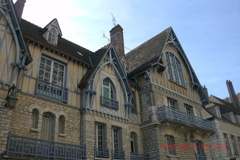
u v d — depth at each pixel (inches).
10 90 382.0
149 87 666.8
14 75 399.9
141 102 671.1
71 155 430.3
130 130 605.0
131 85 665.6
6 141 350.3
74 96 513.3
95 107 528.4
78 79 539.8
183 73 827.4
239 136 943.7
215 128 828.6
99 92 553.9
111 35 870.4
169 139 643.5
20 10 580.4
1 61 392.2
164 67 711.1
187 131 686.5
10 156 344.2
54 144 434.0
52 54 507.8
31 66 455.8
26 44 423.2
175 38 847.1
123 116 588.4
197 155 690.8
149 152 597.3
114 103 577.3
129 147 566.9
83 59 598.2
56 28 573.9
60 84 505.7
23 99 419.8
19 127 396.8
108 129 537.0
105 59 604.4
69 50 595.8
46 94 460.8
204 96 845.8
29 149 368.8
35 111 438.0
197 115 792.3
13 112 397.7
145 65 693.9
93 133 501.7
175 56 829.8
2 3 425.1
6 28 417.7
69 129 471.8
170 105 712.4
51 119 461.7
